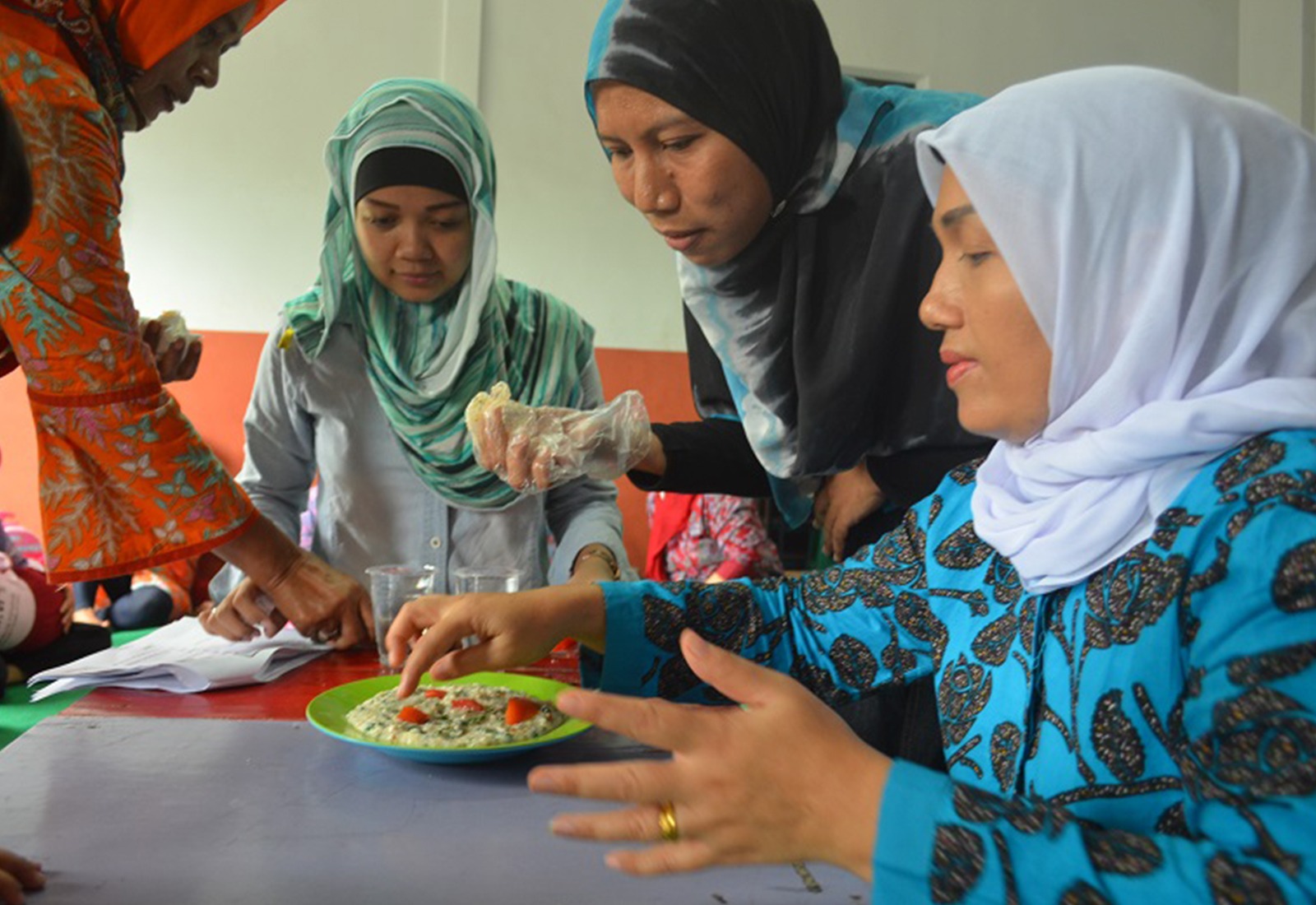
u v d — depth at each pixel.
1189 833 0.70
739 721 0.69
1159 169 0.79
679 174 1.42
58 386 1.39
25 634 2.52
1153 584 0.75
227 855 0.95
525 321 2.04
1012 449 0.92
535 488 1.42
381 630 1.49
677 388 4.62
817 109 1.48
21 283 1.33
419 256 1.82
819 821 0.67
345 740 1.16
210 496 1.48
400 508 1.97
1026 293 0.83
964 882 0.63
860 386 1.46
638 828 0.69
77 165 1.34
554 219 4.55
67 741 1.23
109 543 1.47
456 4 4.36
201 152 4.31
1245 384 0.77
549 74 4.51
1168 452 0.76
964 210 0.86
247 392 4.37
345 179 1.87
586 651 1.20
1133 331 0.79
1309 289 0.79
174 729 1.28
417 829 1.01
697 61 1.36
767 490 1.78
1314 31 4.89
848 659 1.14
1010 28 4.88
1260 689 0.63
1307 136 0.81
